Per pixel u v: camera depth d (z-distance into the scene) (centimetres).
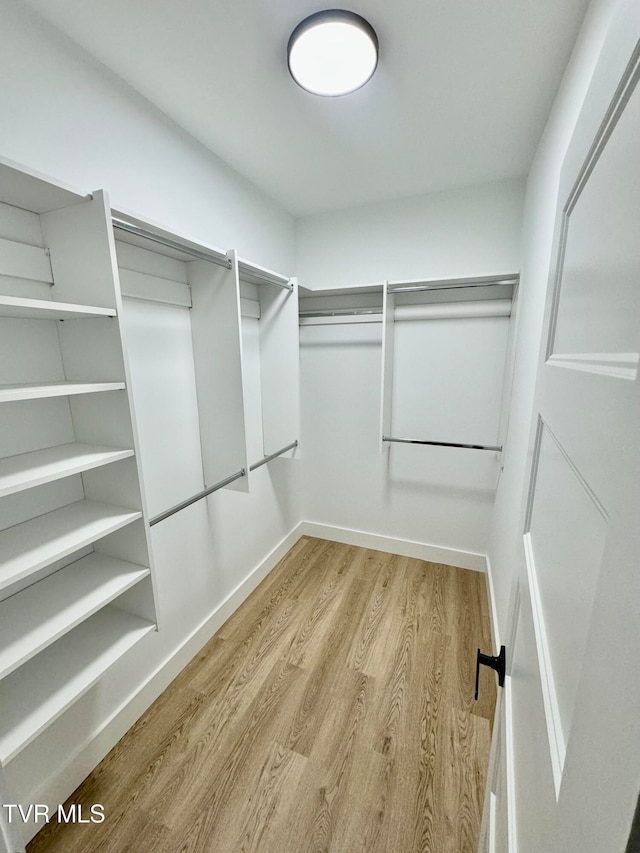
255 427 214
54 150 103
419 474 246
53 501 110
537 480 74
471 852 101
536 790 45
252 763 125
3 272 93
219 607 190
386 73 117
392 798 114
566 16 97
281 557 255
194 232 155
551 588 53
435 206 205
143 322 139
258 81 121
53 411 108
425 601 209
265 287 203
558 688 44
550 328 70
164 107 133
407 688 153
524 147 158
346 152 163
